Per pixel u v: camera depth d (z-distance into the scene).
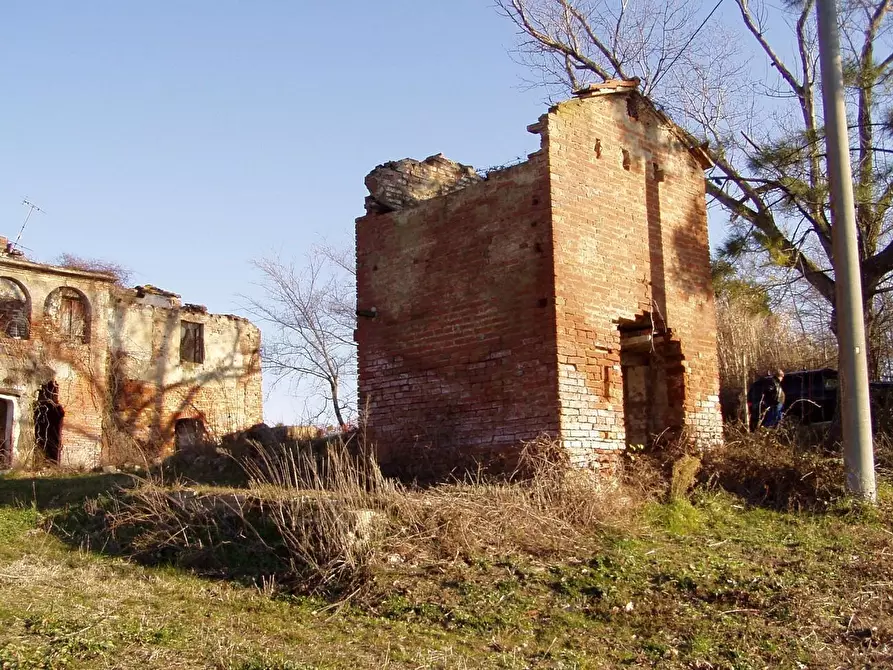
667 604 9.26
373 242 15.72
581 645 8.26
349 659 7.55
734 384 22.41
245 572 10.23
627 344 14.99
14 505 13.38
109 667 6.87
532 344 13.36
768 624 8.83
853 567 10.55
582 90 14.47
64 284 27.67
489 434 13.61
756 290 19.14
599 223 14.18
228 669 6.96
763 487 13.78
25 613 8.07
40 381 26.41
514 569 9.95
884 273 18.16
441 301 14.59
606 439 13.45
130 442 28.30
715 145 20.52
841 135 14.00
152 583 9.87
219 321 32.72
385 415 14.95
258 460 16.59
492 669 7.50
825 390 19.58
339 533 9.95
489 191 14.30
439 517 10.59
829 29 14.22
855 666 7.92
